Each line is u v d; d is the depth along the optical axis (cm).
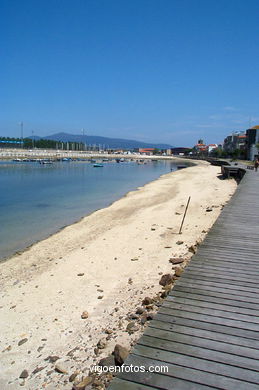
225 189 2800
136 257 1084
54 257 1182
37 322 704
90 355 557
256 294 570
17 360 573
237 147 11000
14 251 1309
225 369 370
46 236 1532
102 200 2734
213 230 1034
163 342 426
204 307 523
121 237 1377
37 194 3161
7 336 656
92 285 884
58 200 2747
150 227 1510
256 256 778
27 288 906
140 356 397
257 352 402
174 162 13962
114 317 682
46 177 5406
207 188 3006
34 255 1222
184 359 390
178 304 535
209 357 392
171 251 1102
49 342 621
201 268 702
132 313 683
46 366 546
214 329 456
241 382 349
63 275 982
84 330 648
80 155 15100
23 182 4472
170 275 837
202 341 427
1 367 556
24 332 666
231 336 438
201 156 16038
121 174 6450
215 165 8350
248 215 1252
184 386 344
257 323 472
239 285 609
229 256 780
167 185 3588
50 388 488
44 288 894
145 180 4956
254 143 8381
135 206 2216
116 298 780
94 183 4406
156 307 687
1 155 11075
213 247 854
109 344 578
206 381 351
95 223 1733
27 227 1723
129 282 870
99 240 1362
